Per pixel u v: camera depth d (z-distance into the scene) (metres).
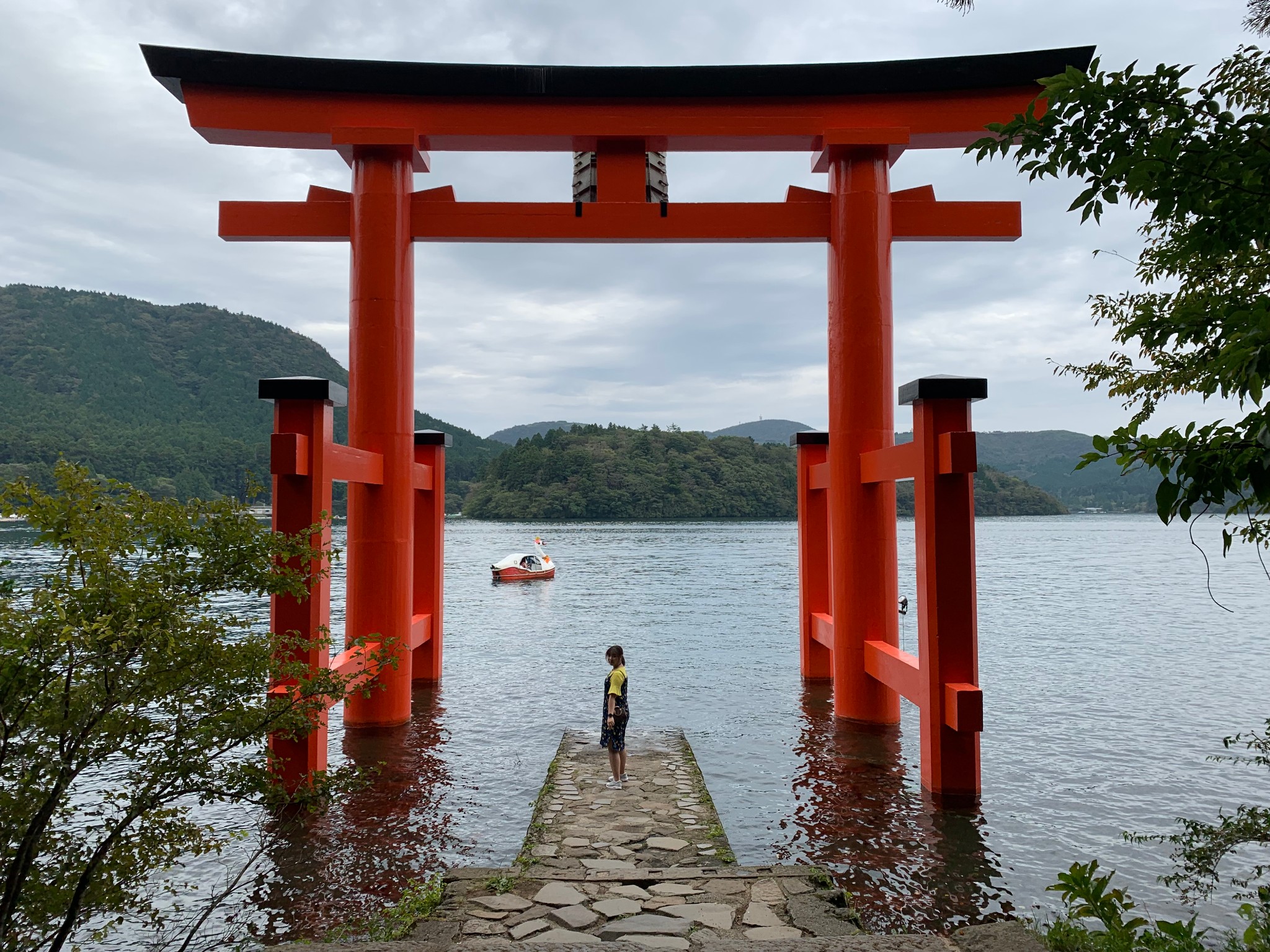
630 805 9.45
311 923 6.93
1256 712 16.23
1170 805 10.69
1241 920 7.49
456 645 24.86
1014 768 12.30
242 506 4.95
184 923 6.91
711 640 25.88
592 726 14.23
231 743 4.71
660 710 15.73
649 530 130.50
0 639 3.84
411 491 13.95
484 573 59.19
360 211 13.39
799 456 17.88
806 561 17.78
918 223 14.07
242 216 13.66
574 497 155.62
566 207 13.88
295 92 13.24
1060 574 55.38
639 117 13.66
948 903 7.52
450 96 13.49
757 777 11.31
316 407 9.95
